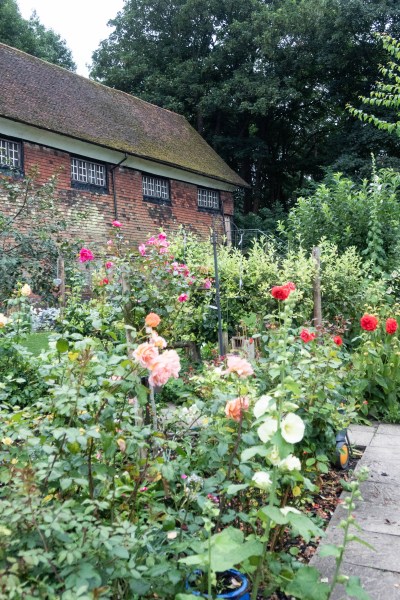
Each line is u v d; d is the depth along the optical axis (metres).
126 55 28.19
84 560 1.60
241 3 27.14
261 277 7.24
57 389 2.11
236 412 2.35
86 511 1.71
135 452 2.28
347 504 1.73
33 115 14.66
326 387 3.37
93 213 16.20
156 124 21.77
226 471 2.46
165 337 4.54
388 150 25.08
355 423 5.31
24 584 1.43
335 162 24.69
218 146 28.41
